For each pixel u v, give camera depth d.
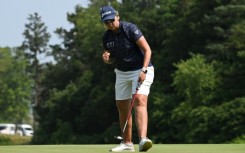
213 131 110.88
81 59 175.62
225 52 119.06
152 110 125.62
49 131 164.25
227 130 108.69
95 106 147.88
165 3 145.75
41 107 178.50
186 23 131.12
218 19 122.56
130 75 20.67
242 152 20.61
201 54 122.69
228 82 115.12
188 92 113.62
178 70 115.94
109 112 148.50
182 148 24.56
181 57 133.38
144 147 19.70
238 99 109.12
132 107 20.58
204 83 113.38
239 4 121.62
